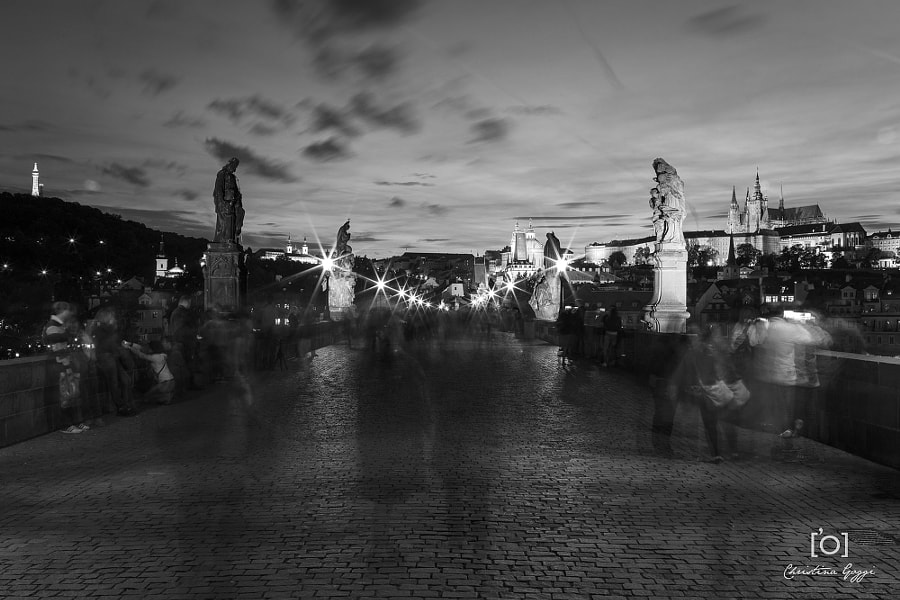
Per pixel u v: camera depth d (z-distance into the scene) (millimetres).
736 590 5469
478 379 19547
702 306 109812
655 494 7988
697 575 5727
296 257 198125
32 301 84812
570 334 26906
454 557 6047
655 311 23188
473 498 7777
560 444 10664
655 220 23672
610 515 7219
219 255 23719
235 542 6383
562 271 43875
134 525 6871
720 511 7379
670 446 10555
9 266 107000
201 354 17438
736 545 6383
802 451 10102
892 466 9273
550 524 6918
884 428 9438
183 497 7809
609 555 6129
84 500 7738
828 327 11797
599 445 10602
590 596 5340
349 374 21047
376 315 29672
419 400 15336
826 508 7500
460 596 5301
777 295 109312
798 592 5445
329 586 5445
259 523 6898
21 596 5293
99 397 13086
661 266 23484
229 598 5242
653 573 5758
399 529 6730
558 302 44500
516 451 10180
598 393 16516
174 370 16188
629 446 10539
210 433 11586
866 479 8695
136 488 8211
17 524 6934
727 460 9641
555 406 14484
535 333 42469
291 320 27656
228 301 23766
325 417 13109
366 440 10938
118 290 123688
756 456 9891
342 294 45000
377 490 8062
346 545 6309
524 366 23562
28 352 77625
